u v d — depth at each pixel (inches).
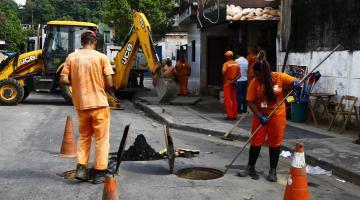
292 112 481.7
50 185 251.6
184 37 1626.5
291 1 526.6
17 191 239.9
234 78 494.9
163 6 1191.6
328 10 458.6
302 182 205.6
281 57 551.2
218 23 610.9
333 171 296.2
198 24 732.0
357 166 291.7
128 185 254.7
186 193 242.4
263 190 251.3
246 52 650.2
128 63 720.3
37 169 285.7
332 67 454.6
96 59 255.9
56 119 512.7
